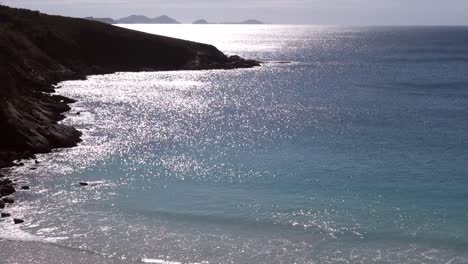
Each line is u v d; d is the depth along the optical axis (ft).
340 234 85.51
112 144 147.02
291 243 81.92
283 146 147.54
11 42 282.36
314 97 248.11
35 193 103.55
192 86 287.28
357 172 121.08
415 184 112.06
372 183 112.68
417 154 138.72
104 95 244.22
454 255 78.23
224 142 152.05
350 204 99.45
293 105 223.30
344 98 244.22
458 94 257.96
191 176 117.50
